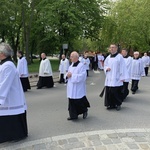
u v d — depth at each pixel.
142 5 35.91
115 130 5.90
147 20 34.38
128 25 36.22
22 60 11.95
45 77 13.29
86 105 7.04
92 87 13.42
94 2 32.19
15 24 32.25
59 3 27.84
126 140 5.21
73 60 6.86
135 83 11.34
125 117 7.18
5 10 24.64
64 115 7.39
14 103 4.94
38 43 37.88
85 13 31.08
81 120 6.85
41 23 31.08
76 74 6.71
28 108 8.27
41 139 5.32
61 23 29.20
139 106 8.63
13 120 4.96
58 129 6.05
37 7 29.67
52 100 9.69
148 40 36.06
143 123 6.58
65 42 30.86
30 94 11.23
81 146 4.90
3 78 4.71
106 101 8.14
